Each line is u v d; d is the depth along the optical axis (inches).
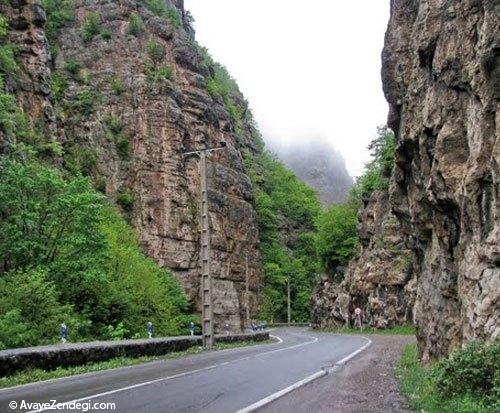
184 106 2549.2
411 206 750.5
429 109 582.6
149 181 2289.6
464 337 459.8
